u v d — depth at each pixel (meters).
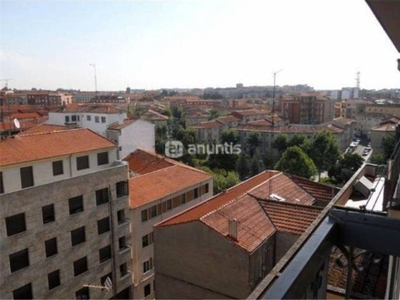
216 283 13.50
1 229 15.64
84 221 19.20
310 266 1.53
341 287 6.13
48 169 19.45
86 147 21.45
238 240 13.09
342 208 2.10
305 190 19.62
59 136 21.75
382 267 6.49
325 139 53.84
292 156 43.50
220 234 13.13
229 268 13.07
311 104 98.75
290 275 1.42
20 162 17.97
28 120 59.16
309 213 15.09
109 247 20.84
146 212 23.05
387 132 54.66
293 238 13.89
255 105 124.19
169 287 14.91
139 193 23.59
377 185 9.43
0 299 15.71
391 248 1.87
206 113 100.81
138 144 45.44
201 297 14.06
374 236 1.90
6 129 30.72
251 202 16.19
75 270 19.09
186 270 14.31
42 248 17.33
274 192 18.05
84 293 19.77
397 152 6.29
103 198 20.30
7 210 15.80
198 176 28.16
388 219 1.89
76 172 20.89
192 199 26.80
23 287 16.72
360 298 5.90
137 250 22.56
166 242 14.76
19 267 16.55
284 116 97.62
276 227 14.49
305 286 1.47
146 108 98.06
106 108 53.53
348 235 1.95
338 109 106.06
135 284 22.62
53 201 17.61
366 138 85.25
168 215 24.66
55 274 18.14
